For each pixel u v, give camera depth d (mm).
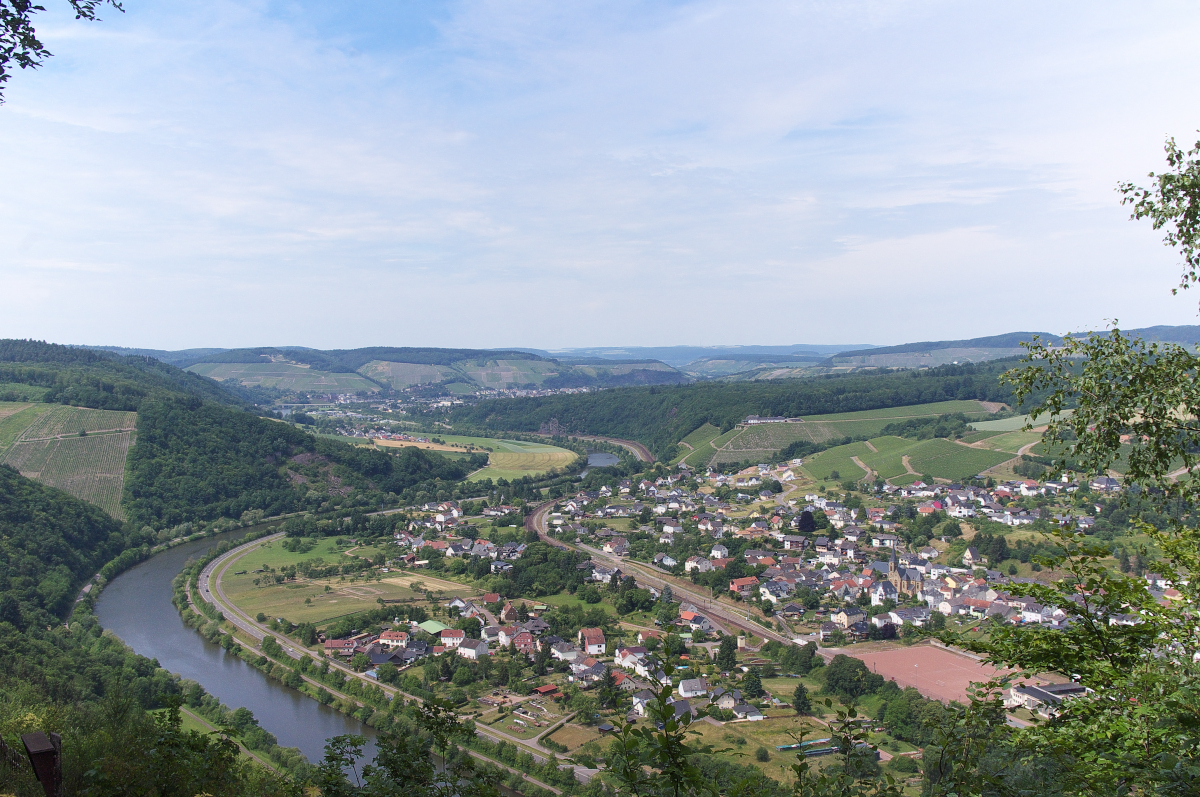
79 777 19719
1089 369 24375
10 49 22359
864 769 17953
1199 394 22781
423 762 20641
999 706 18703
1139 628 18016
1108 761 15734
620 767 16172
